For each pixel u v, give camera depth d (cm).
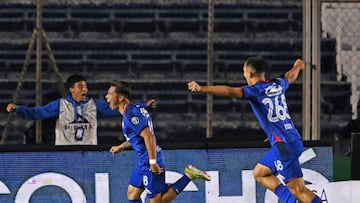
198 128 4472
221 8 4556
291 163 3139
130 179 3366
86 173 3453
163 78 4509
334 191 3512
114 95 3259
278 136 3139
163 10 4556
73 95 3553
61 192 3444
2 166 3425
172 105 4497
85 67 4503
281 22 4562
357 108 4491
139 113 3219
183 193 3481
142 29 4550
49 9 4522
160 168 3275
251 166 3503
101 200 3456
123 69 4516
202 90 2995
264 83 3153
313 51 3644
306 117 3662
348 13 4491
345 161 3588
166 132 4459
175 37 4550
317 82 3650
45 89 4444
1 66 4453
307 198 3147
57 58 4497
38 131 3750
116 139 4422
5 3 4484
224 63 4541
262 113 3136
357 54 4497
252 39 4556
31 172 3434
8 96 4431
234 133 4466
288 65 4547
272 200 3506
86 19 4541
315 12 3628
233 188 3497
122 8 4550
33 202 3434
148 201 3484
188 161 3484
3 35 4475
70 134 3528
